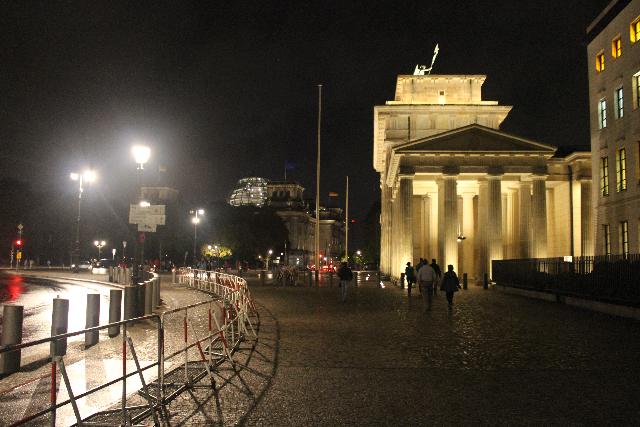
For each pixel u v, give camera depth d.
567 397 9.73
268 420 8.32
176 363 12.66
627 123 36.88
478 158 51.19
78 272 64.25
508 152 50.69
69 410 8.85
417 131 63.12
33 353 14.25
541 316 23.61
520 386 10.55
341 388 10.34
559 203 62.12
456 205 50.75
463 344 15.56
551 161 59.00
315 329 18.70
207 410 8.86
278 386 10.48
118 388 10.32
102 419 8.31
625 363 12.90
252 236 127.25
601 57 41.09
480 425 8.11
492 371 11.93
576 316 23.70
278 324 20.08
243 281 25.42
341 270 30.98
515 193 60.72
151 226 22.66
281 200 193.62
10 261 96.19
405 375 11.48
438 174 51.12
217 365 12.20
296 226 188.62
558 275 32.16
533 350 14.63
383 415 8.58
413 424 8.13
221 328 12.88
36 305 26.67
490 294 38.91
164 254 110.44
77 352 14.02
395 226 58.53
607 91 39.75
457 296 36.44
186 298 32.59
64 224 100.81
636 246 35.66
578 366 12.52
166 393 9.73
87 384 10.55
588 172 57.84
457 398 9.63
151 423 8.16
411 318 22.31
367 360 13.09
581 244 57.28
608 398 9.68
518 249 59.78
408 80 65.81
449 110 62.94
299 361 12.94
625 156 37.22
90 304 15.23
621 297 24.58
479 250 53.25
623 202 37.28
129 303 19.38
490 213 50.72
